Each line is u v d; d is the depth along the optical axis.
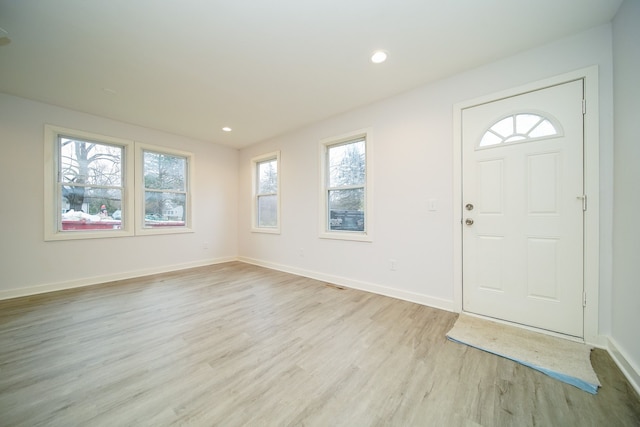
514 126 2.10
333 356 1.68
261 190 4.75
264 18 1.70
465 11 1.64
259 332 2.02
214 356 1.68
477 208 2.27
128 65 2.23
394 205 2.81
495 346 1.78
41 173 3.02
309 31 1.82
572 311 1.87
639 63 1.44
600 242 1.77
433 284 2.53
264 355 1.70
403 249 2.75
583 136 1.83
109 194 3.58
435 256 2.52
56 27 1.75
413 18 1.70
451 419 1.17
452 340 1.89
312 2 1.56
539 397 1.31
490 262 2.21
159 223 4.07
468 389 1.37
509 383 1.41
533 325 2.01
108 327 2.10
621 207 1.61
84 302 2.68
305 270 3.79
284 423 1.15
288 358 1.66
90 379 1.44
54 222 3.12
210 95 2.79
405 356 1.68
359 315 2.34
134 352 1.73
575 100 1.86
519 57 2.07
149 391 1.35
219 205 4.81
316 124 3.63
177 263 4.21
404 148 2.73
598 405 1.25
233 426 1.13
